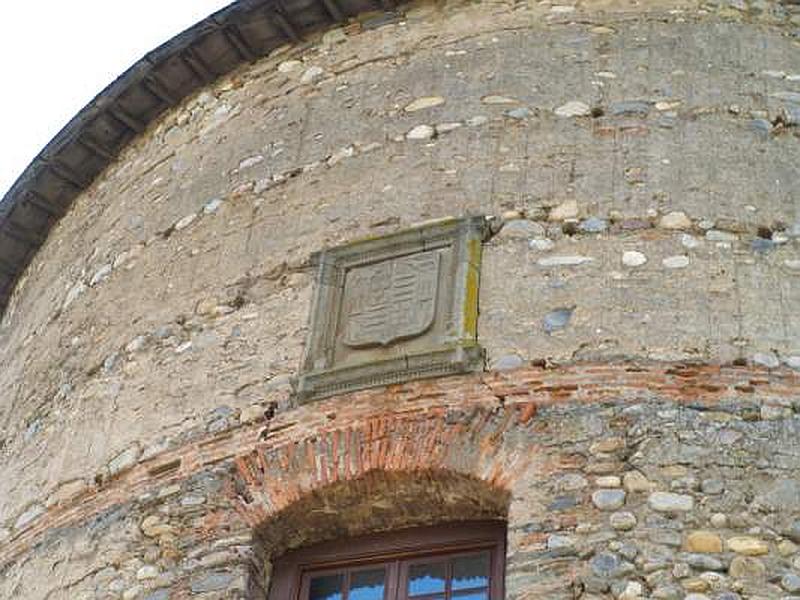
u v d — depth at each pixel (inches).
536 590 328.5
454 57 451.8
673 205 394.9
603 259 386.0
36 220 559.5
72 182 545.6
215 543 373.1
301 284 416.2
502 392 366.0
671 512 333.7
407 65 457.7
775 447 343.9
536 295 382.9
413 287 394.0
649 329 369.7
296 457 378.0
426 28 466.3
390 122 442.6
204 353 419.2
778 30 445.1
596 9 450.6
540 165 412.2
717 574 322.3
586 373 364.2
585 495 341.1
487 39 452.4
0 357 548.7
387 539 375.2
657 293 376.5
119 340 450.0
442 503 365.7
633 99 422.6
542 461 350.6
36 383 486.9
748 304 373.4
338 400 382.3
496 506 359.3
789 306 374.0
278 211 440.8
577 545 332.8
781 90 426.9
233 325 419.8
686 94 422.9
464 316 379.9
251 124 478.0
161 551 380.8
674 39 438.3
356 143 442.9
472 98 436.5
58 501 423.5
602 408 356.2
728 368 360.5
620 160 407.5
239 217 449.4
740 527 329.7
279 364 400.5
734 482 337.7
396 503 369.4
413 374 376.5
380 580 368.5
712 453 343.6
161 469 399.5
